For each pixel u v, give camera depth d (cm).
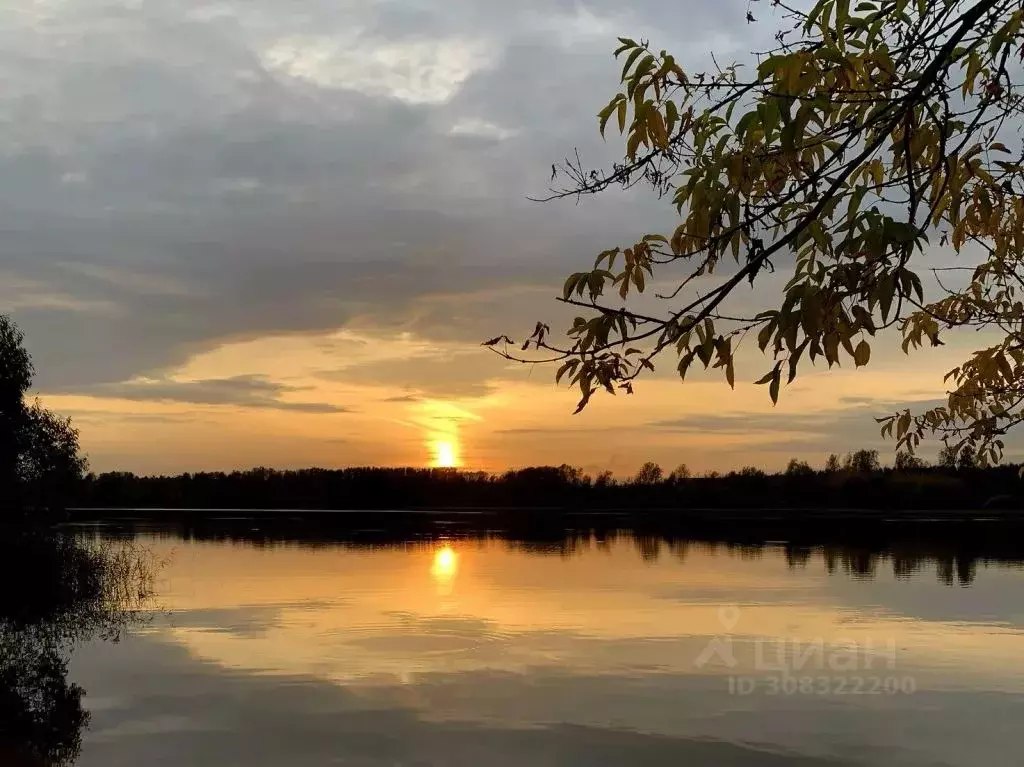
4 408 4031
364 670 2075
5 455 3959
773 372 259
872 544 6681
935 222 335
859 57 285
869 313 252
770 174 307
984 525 10244
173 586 3688
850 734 1595
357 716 1694
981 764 1423
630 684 1947
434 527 9856
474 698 1823
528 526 10294
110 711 1731
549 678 1994
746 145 294
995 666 2130
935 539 7325
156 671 2064
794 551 5972
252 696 1838
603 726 1631
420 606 3128
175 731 1602
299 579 4016
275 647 2345
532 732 1592
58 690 1889
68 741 1544
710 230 301
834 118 307
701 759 1452
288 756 1464
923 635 2559
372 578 4084
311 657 2219
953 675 2036
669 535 8081
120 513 14212
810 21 278
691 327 278
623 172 336
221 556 5278
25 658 2192
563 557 5438
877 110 293
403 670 2078
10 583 3381
